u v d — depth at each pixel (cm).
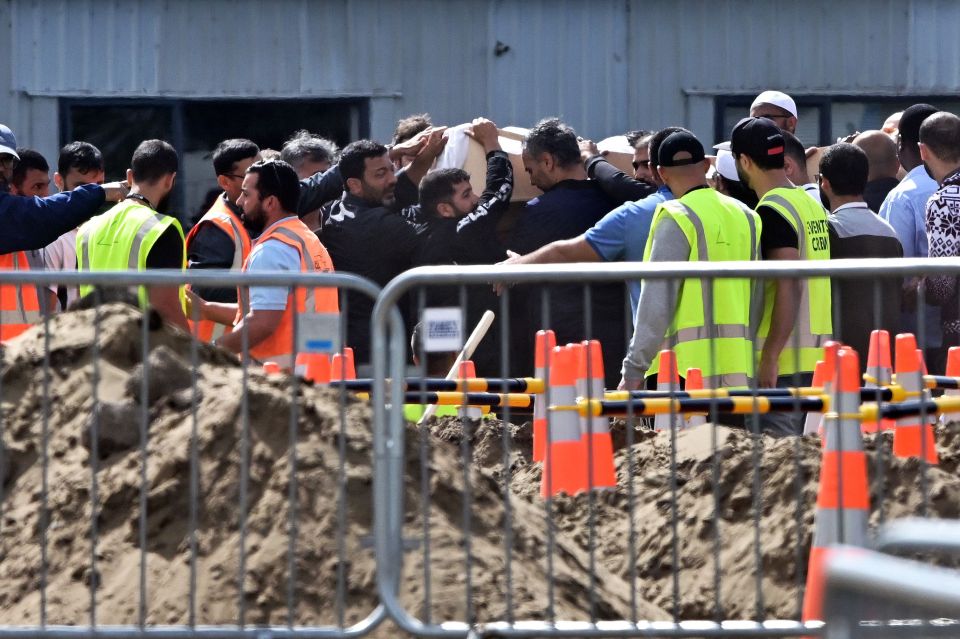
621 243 2891
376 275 3209
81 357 2058
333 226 3219
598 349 2336
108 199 3191
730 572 2075
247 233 3086
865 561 1020
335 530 1789
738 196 3058
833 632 1038
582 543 2184
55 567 1828
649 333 2548
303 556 1772
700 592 2050
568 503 2259
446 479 1905
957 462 2353
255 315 2566
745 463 2242
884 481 2131
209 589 1759
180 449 1878
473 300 3206
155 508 1845
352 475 1836
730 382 2545
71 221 2931
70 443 1964
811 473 2152
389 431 1753
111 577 1802
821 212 2680
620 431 2638
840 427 1827
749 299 2592
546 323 1822
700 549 2131
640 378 2578
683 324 2547
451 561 1789
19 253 3109
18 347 2103
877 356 2442
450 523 1856
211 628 1708
